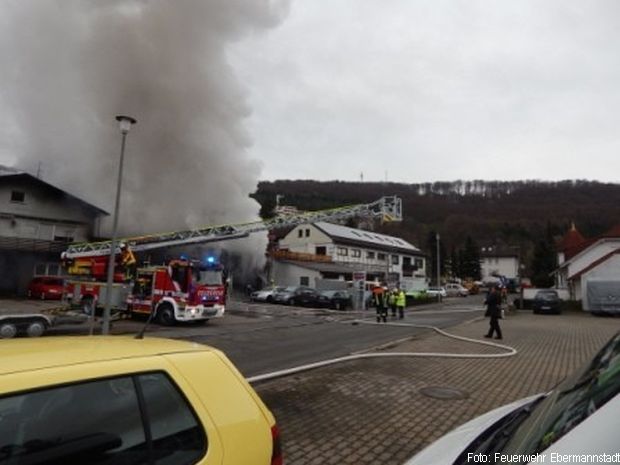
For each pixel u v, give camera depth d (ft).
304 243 213.25
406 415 21.39
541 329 64.18
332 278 177.17
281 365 35.14
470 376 30.04
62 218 123.44
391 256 243.60
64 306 64.49
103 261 71.56
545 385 27.48
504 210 382.63
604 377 6.31
